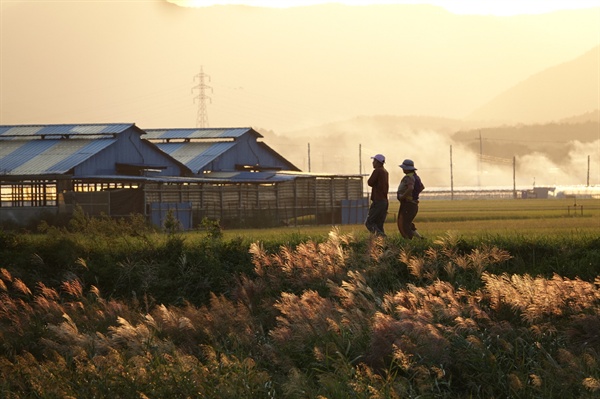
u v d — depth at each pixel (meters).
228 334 17.23
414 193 27.20
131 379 14.10
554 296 17.05
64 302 23.67
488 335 16.28
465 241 24.23
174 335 17.48
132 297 24.73
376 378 13.55
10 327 19.91
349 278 21.81
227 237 30.09
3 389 14.62
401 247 23.52
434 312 16.98
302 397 13.59
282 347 16.39
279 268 23.19
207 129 95.25
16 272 25.62
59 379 14.43
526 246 24.09
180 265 25.56
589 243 24.08
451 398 14.30
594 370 14.07
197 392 13.60
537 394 14.12
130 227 36.16
